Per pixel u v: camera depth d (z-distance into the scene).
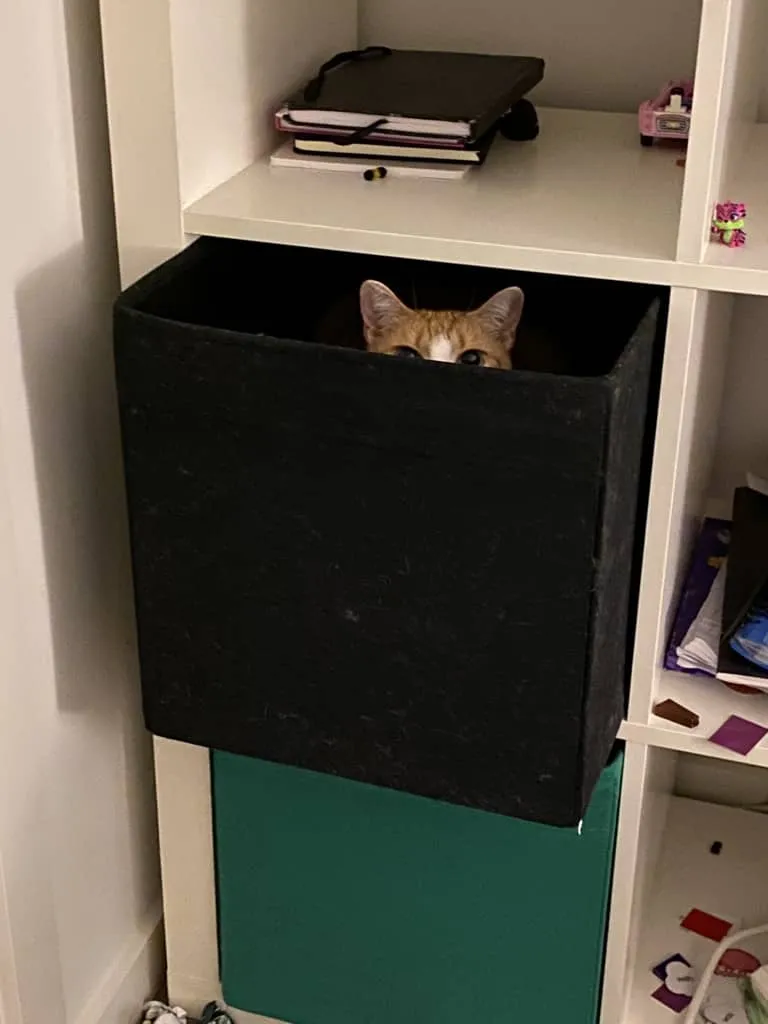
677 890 1.38
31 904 1.09
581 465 0.83
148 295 0.94
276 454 0.90
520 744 0.95
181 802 1.21
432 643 0.93
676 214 0.98
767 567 1.17
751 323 1.30
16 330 0.97
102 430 1.12
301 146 1.09
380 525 0.90
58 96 0.98
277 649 0.98
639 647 1.03
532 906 1.13
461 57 1.22
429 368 0.83
